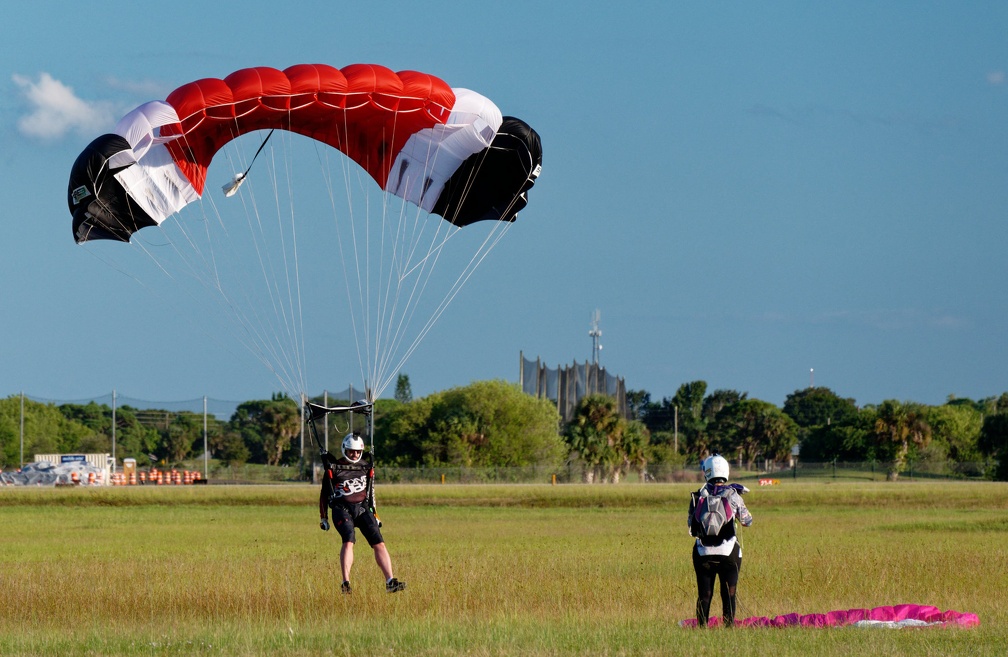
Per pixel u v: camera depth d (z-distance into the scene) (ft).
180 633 96.07
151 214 144.46
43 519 327.67
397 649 83.10
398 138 159.12
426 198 161.48
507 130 156.56
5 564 176.35
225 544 226.58
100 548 216.33
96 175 132.67
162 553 201.77
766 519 313.94
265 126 153.28
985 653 78.54
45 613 118.93
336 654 82.12
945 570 147.33
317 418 128.06
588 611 114.32
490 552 196.54
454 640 87.15
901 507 387.96
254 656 81.25
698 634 88.94
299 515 348.18
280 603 120.26
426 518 331.16
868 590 129.80
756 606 118.21
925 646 81.41
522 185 160.35
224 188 143.23
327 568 156.76
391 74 145.18
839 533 250.98
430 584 131.13
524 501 417.49
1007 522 293.64
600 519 325.62
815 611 116.16
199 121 139.85
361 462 125.08
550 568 157.58
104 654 83.51
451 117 152.56
